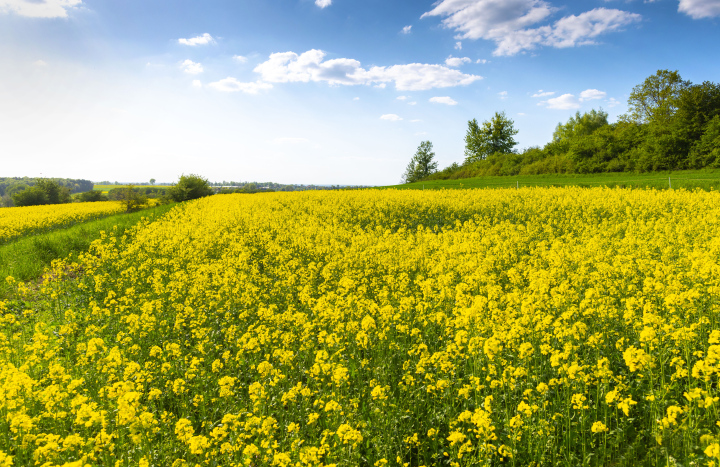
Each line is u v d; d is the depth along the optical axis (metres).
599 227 17.42
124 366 6.71
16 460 4.58
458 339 6.31
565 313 6.91
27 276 13.97
